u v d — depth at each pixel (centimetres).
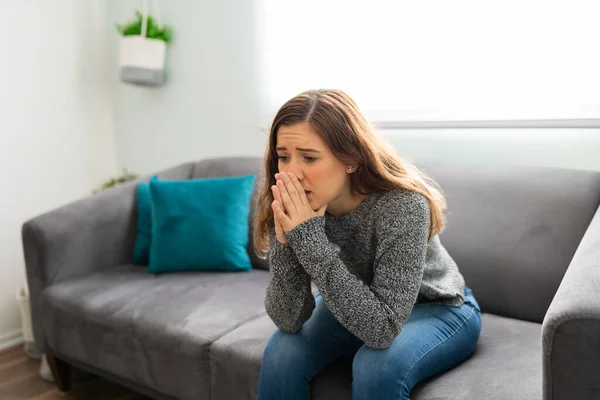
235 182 193
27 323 217
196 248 184
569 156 159
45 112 247
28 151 242
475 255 147
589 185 139
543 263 137
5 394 188
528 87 162
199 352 135
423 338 106
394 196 109
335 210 116
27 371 207
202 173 215
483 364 111
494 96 168
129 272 189
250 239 193
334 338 117
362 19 190
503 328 132
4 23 229
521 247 141
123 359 155
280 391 109
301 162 104
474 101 170
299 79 209
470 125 169
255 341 129
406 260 103
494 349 120
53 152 252
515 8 161
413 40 180
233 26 227
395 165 113
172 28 248
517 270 140
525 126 160
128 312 154
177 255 184
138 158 275
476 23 168
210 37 236
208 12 234
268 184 118
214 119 242
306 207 104
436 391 102
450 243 152
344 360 119
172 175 217
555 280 135
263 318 144
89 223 189
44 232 176
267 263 189
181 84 250
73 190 262
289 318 113
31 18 239
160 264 185
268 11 214
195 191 191
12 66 233
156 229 188
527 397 95
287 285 111
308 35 204
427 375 105
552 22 156
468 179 156
